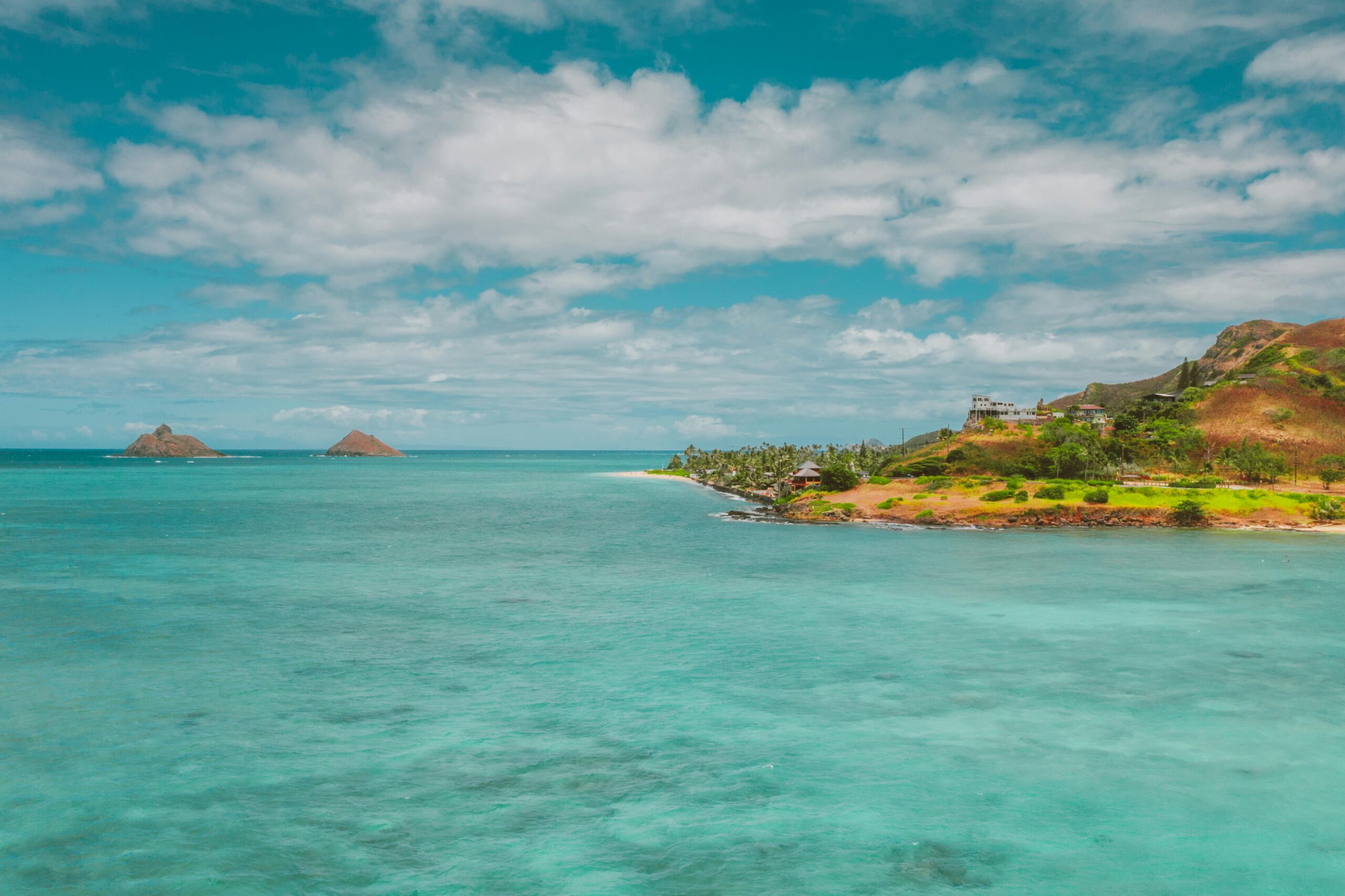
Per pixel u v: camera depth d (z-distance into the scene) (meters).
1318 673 41.00
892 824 24.80
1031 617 54.97
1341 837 24.00
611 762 29.55
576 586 68.12
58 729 32.62
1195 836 24.08
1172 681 39.62
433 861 22.59
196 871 21.97
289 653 44.88
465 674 40.88
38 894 20.84
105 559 81.25
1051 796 26.72
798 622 53.31
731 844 23.58
